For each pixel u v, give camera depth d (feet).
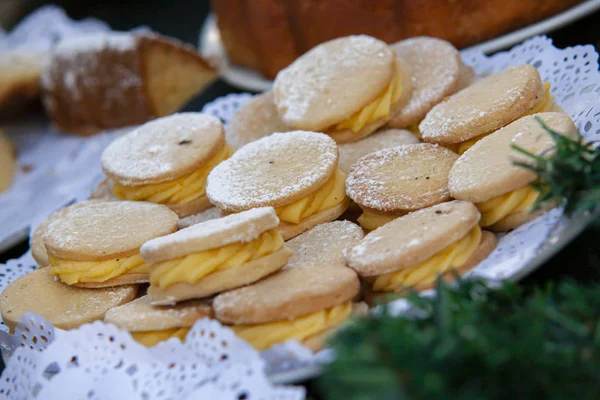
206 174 1.97
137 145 2.02
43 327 1.73
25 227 2.26
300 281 1.63
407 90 2.01
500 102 1.80
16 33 3.34
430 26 2.30
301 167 1.83
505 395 1.37
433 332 1.40
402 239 1.65
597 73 1.88
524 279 1.64
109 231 1.83
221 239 1.64
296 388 1.48
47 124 3.02
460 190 1.69
